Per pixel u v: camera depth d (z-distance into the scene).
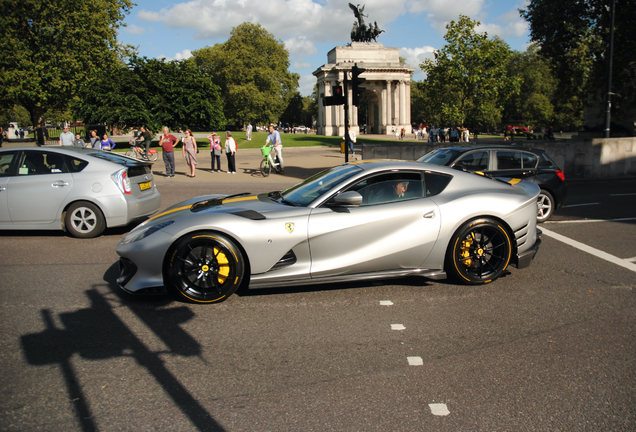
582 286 5.01
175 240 4.31
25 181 7.15
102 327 3.91
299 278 4.51
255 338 3.71
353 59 66.19
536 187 5.54
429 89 25.39
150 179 8.12
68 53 39.66
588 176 16.69
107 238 7.38
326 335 3.76
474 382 3.02
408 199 4.82
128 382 3.02
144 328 3.90
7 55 37.22
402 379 3.06
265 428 2.53
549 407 2.74
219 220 4.37
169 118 34.66
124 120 32.09
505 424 2.57
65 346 3.55
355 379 3.06
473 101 24.50
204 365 3.26
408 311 4.29
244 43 90.94
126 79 34.00
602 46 24.88
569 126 74.81
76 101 35.12
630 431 2.51
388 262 4.69
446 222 4.75
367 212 4.62
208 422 2.58
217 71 85.88
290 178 16.77
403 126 69.38
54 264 5.86
